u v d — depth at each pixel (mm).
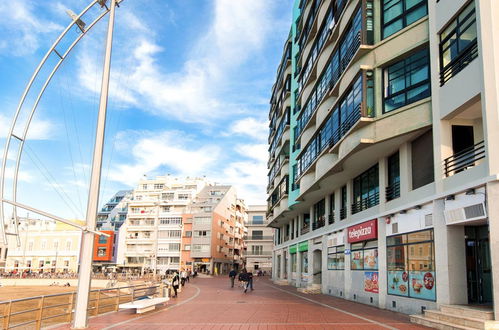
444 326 11289
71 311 12773
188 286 36250
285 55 40938
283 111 40406
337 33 22234
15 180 14555
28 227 84562
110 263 83375
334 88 21594
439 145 13609
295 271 39250
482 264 12656
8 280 54750
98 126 12820
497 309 10148
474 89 11953
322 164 22922
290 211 37250
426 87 14891
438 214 13297
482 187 11250
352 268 21859
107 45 13328
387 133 15914
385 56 16578
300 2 34781
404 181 16156
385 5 17250
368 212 19828
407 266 15555
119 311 16359
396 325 12344
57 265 79812
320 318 14125
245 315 15008
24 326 13750
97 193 12414
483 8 11719
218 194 90312
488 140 11086
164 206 86500
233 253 93562
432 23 14570
